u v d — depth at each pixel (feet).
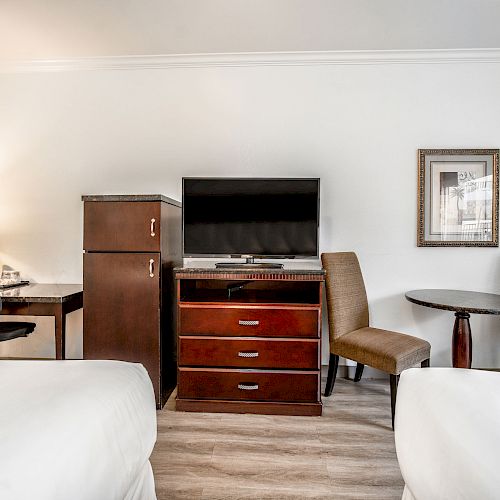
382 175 9.94
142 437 4.24
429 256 9.93
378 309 10.04
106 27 8.60
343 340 8.38
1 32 8.79
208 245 9.01
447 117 9.79
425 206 9.82
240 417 7.90
